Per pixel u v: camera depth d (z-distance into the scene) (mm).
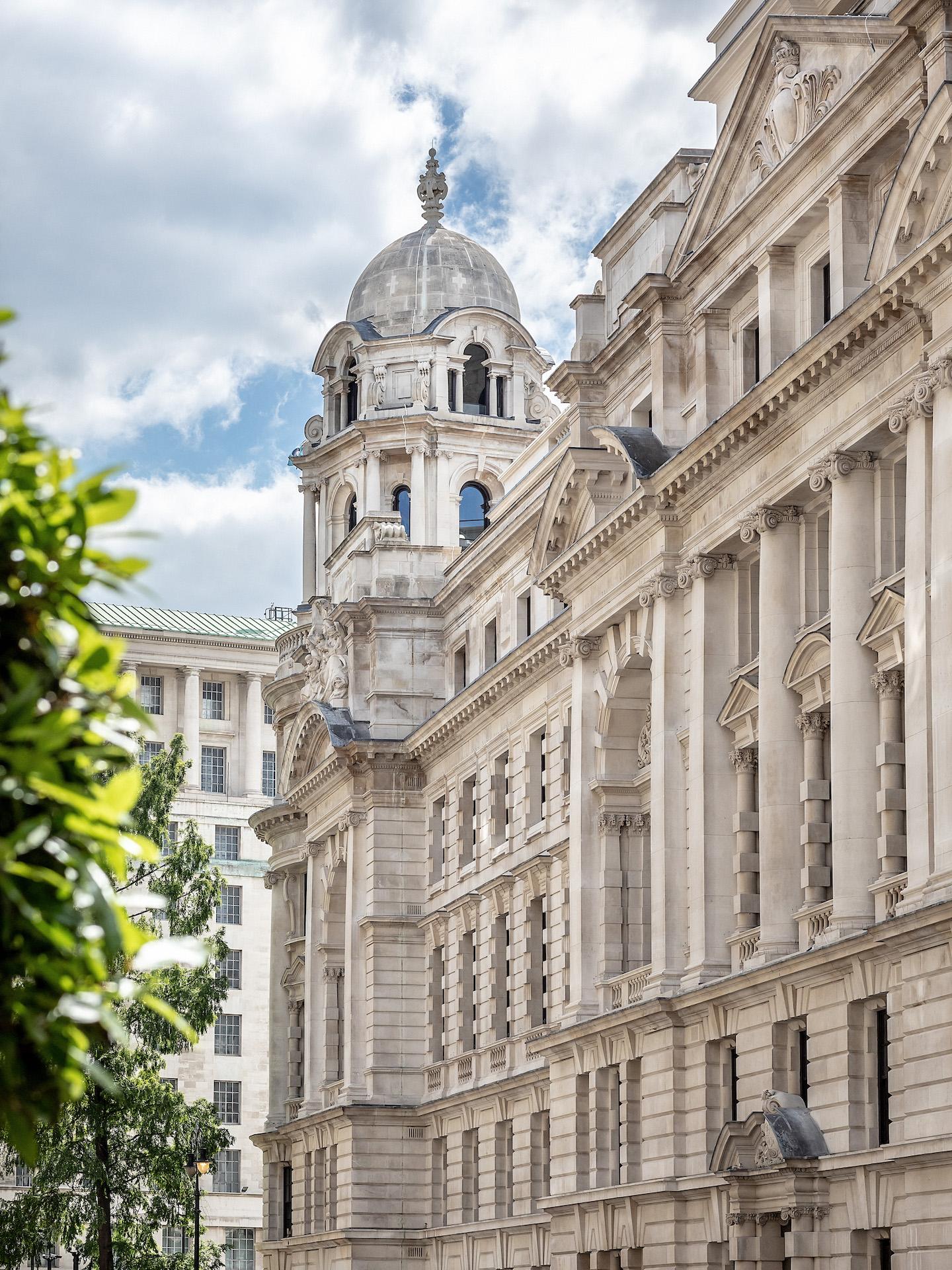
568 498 72438
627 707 70938
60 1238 92062
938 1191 46250
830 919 53719
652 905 65062
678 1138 61250
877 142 53688
